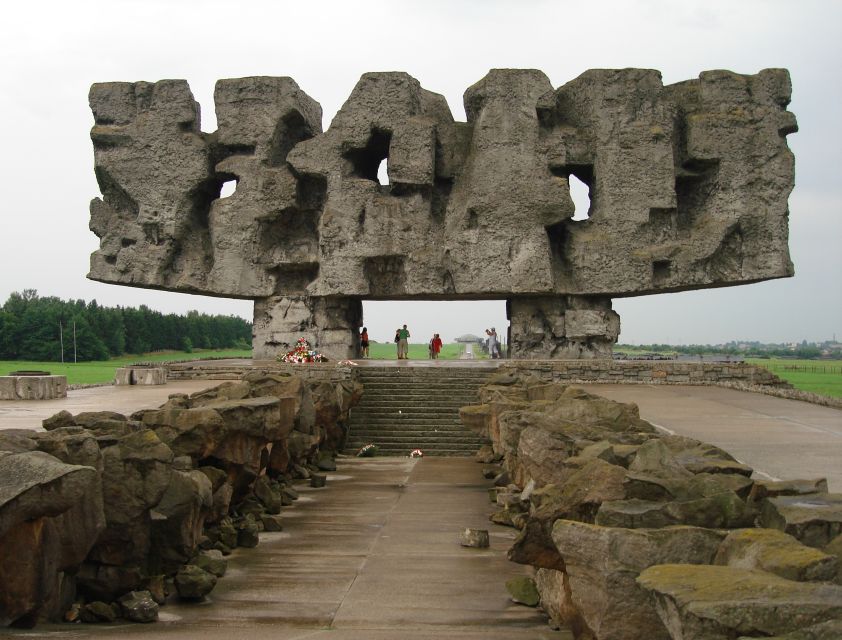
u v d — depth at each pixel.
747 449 14.60
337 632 8.05
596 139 36.06
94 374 41.84
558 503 7.02
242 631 8.07
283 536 12.52
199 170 37.94
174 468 9.59
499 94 36.00
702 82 36.12
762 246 35.50
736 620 4.07
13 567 7.16
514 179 35.72
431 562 11.03
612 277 35.50
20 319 72.38
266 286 37.84
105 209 39.00
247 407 12.15
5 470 7.05
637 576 5.29
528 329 36.91
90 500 8.13
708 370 31.11
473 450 22.95
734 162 35.56
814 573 4.74
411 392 26.86
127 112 38.59
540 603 9.02
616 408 11.70
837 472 12.12
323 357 32.19
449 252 36.06
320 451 20.86
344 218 36.59
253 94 37.44
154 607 8.49
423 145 36.06
